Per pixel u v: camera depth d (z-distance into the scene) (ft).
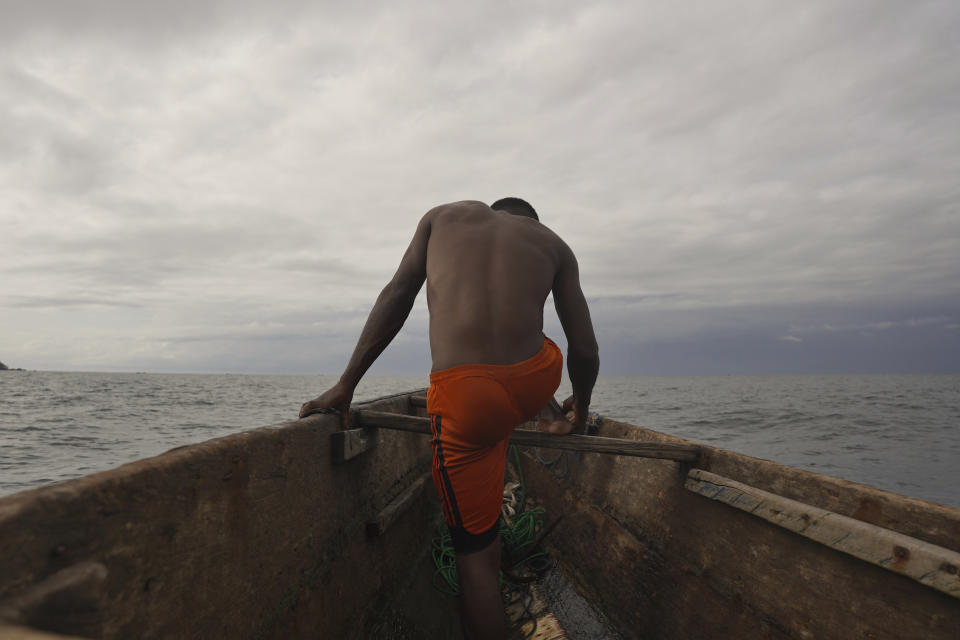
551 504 12.48
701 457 7.63
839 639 5.13
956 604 4.31
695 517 7.39
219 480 4.42
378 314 6.93
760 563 6.18
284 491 5.53
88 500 3.07
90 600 2.83
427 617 8.95
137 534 3.47
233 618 4.49
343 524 7.06
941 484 31.42
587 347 6.77
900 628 4.67
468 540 5.90
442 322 5.78
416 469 11.42
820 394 158.10
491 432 5.52
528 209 7.30
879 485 31.27
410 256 6.85
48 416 69.21
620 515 9.31
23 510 2.65
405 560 9.44
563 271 6.62
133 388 173.58
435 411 5.77
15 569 2.58
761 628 5.90
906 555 4.62
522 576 9.84
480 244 6.05
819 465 37.22
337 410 7.27
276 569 5.26
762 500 6.12
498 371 5.42
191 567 4.00
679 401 116.88
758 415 76.13
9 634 1.78
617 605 8.37
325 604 6.19
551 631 8.11
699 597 6.86
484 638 5.65
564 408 8.33
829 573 5.40
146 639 3.49
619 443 7.55
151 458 3.84
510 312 5.64
